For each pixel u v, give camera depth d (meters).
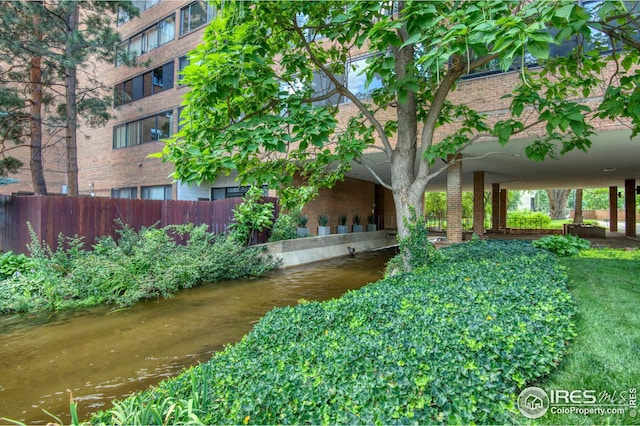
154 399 2.40
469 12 3.40
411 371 2.40
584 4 6.41
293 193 7.06
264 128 4.21
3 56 12.39
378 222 21.34
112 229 9.67
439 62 3.37
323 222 15.31
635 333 3.30
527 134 8.64
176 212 11.37
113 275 7.68
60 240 8.14
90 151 21.42
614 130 7.73
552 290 4.02
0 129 14.08
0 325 5.93
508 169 14.09
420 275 5.18
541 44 2.89
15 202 9.04
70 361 4.56
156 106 17.78
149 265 8.35
